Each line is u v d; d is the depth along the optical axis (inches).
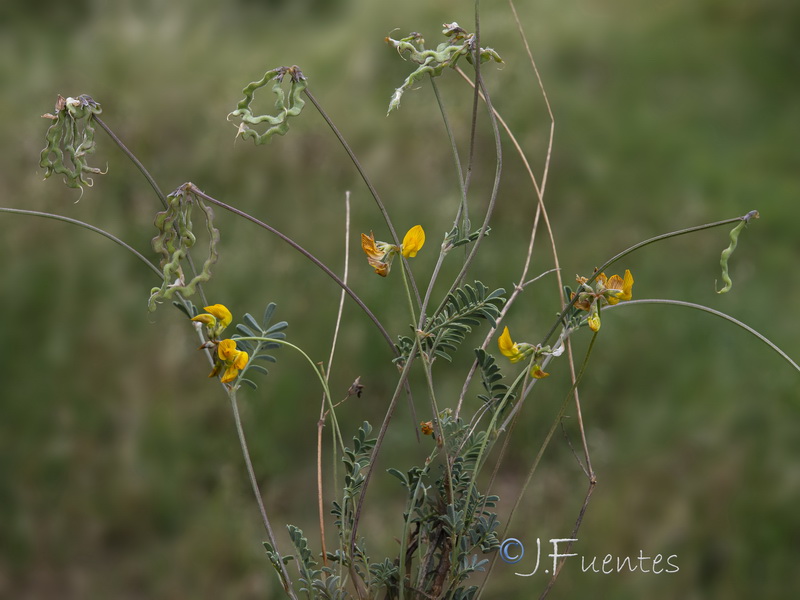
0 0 289.9
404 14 269.3
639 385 156.6
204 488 135.4
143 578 122.5
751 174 238.5
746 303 177.8
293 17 302.0
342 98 234.5
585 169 218.5
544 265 181.6
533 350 54.6
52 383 145.6
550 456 142.1
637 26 313.7
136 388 144.9
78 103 50.3
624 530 125.7
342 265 175.5
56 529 128.3
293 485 137.6
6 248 168.9
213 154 199.8
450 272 174.7
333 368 155.5
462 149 214.2
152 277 171.8
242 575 121.7
